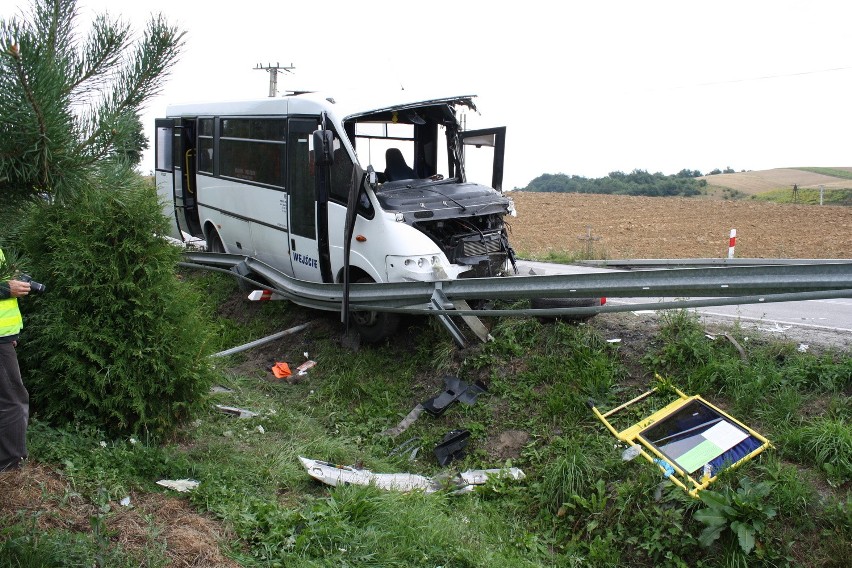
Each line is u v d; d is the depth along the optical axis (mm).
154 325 5820
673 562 5043
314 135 8039
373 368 8547
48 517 4496
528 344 7570
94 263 5559
